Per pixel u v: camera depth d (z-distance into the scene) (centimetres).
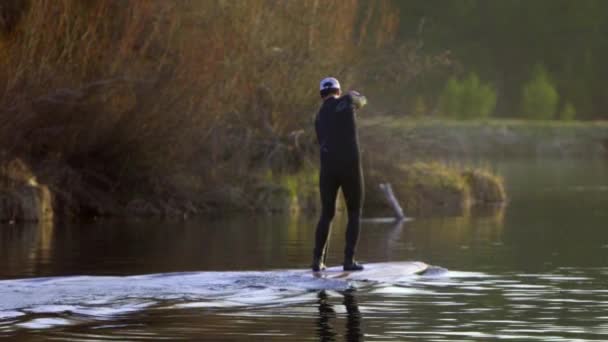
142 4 7062
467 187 8612
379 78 8231
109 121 7025
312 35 8000
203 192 7581
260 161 8156
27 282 3628
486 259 4566
